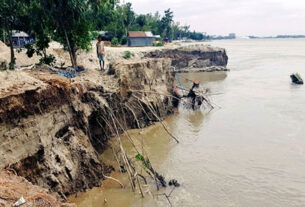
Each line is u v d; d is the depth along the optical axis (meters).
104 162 21.83
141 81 31.66
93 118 22.84
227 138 27.98
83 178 18.05
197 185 19.27
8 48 41.91
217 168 21.75
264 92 48.47
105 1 28.52
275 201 17.64
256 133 29.20
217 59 81.44
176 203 17.11
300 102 41.22
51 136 16.88
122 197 17.52
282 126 31.12
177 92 39.56
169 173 20.89
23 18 28.83
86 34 30.12
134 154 23.77
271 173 21.03
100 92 23.91
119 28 91.88
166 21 136.00
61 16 26.44
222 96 45.94
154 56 69.81
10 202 10.26
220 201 17.50
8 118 13.81
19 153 14.21
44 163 15.84
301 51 149.75
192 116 35.66
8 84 15.48
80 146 18.81
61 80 19.33
